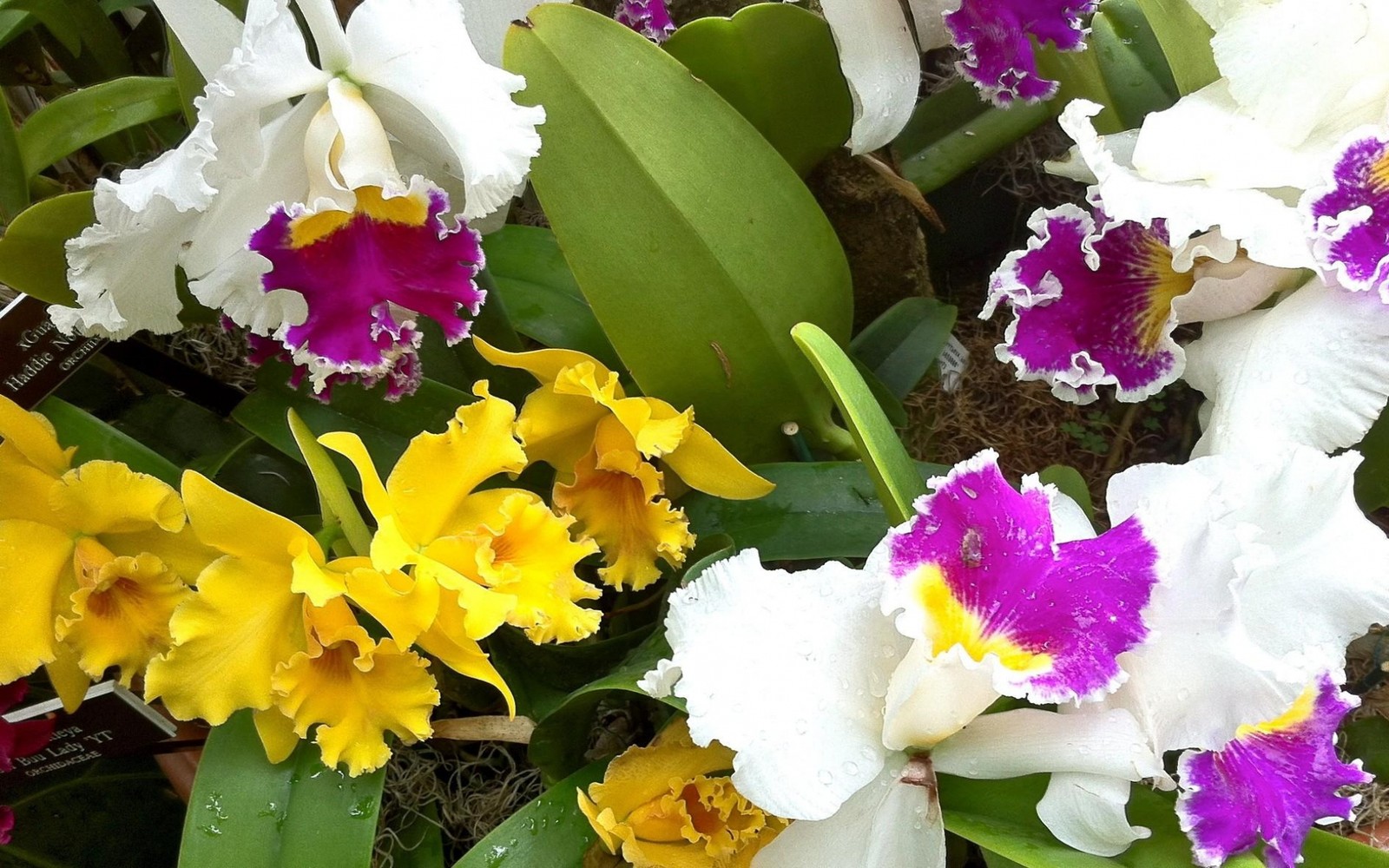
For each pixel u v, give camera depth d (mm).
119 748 561
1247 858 464
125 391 622
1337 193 494
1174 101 594
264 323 533
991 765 476
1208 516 457
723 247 546
